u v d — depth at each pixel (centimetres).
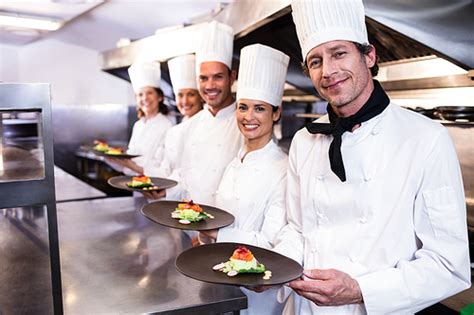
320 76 122
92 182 582
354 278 115
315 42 120
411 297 112
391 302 112
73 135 610
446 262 112
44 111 105
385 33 191
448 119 177
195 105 288
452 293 114
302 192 139
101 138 625
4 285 134
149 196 230
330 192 129
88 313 121
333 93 119
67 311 122
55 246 111
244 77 175
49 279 140
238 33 218
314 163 138
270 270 126
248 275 120
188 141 245
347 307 125
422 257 115
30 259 154
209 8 382
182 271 119
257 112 173
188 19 417
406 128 121
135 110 636
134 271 154
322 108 347
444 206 113
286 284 114
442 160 115
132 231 205
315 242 132
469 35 148
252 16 197
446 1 145
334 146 123
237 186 180
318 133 133
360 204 122
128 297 132
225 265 125
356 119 121
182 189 244
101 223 218
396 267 118
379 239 119
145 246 182
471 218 172
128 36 520
